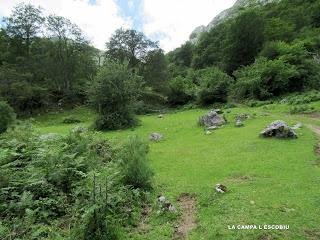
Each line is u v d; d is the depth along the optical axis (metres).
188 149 20.56
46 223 9.90
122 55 68.44
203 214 10.50
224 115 32.53
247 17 71.06
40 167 12.78
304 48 54.84
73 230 8.98
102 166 14.98
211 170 15.40
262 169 14.78
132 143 15.98
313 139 19.56
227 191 12.19
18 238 8.52
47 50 68.75
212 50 103.88
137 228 9.84
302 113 31.36
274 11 97.19
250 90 49.59
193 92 57.88
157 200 11.65
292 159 15.88
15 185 11.61
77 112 56.81
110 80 35.19
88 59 70.62
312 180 12.82
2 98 52.91
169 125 32.72
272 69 47.00
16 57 66.06
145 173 13.12
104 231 8.83
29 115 55.38
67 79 66.81
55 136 18.03
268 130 20.91
